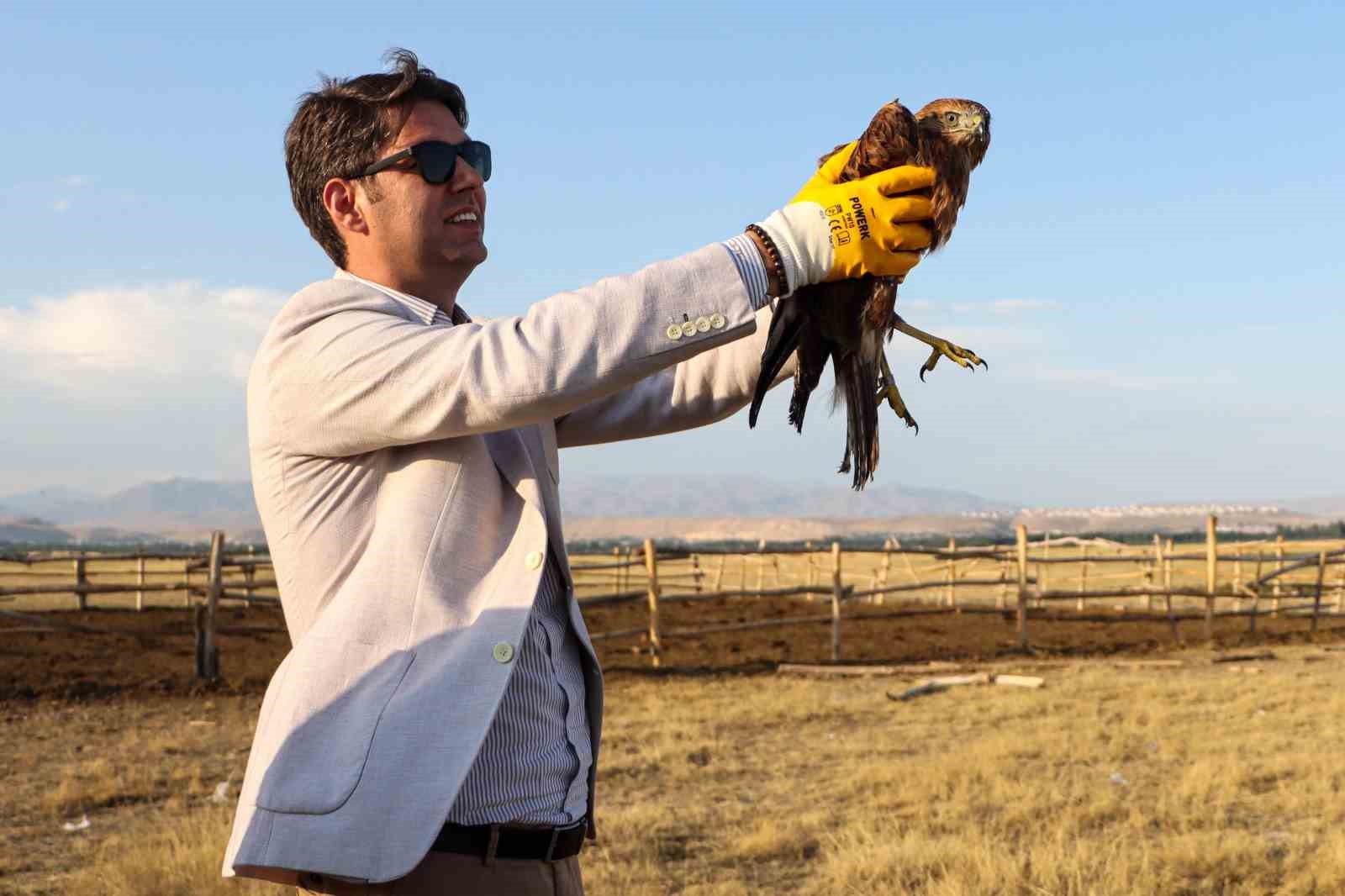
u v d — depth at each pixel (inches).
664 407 90.4
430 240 77.0
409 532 70.7
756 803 309.0
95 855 255.0
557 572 77.5
